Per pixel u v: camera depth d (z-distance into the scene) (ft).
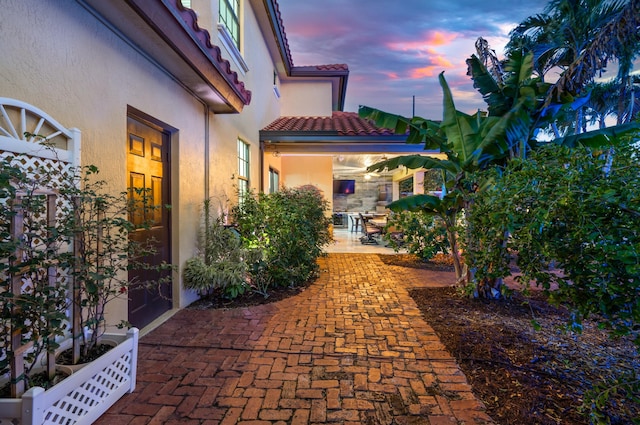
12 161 6.44
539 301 15.12
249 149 23.94
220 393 7.90
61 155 7.68
